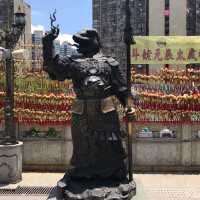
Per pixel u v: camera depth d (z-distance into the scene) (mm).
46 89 11883
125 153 7180
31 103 11883
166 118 11711
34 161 12023
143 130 11820
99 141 6898
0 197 9805
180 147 11789
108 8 36219
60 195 6781
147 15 48594
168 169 11844
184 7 50969
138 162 11836
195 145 11805
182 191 9969
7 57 10586
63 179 7012
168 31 50438
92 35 7098
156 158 11836
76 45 7141
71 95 11820
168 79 11688
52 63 6809
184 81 11688
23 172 11867
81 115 6891
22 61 12078
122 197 6559
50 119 11852
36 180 11086
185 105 11680
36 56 12180
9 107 10844
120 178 7004
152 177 11234
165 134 11836
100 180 6945
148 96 11664
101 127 6891
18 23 10516
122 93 7090
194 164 11828
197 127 11766
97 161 6965
